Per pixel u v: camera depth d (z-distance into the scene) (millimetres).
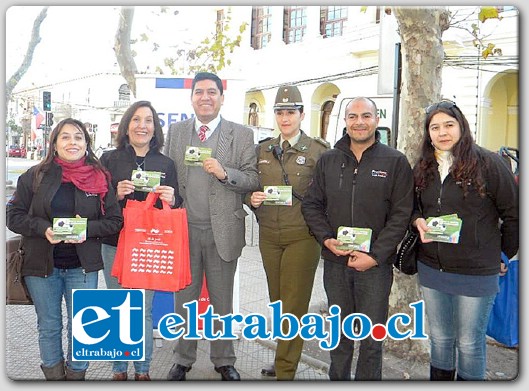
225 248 3477
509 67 11102
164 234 3318
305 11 15375
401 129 4219
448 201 2855
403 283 4102
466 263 2834
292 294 3449
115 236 3449
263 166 3549
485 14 4516
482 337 2926
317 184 3250
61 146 3064
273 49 16109
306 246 3432
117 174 3404
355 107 3049
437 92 4098
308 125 15281
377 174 3051
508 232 2859
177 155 3600
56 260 3109
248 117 17422
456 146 2812
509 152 3850
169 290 3305
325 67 14656
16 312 5055
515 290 3824
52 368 3172
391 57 5547
